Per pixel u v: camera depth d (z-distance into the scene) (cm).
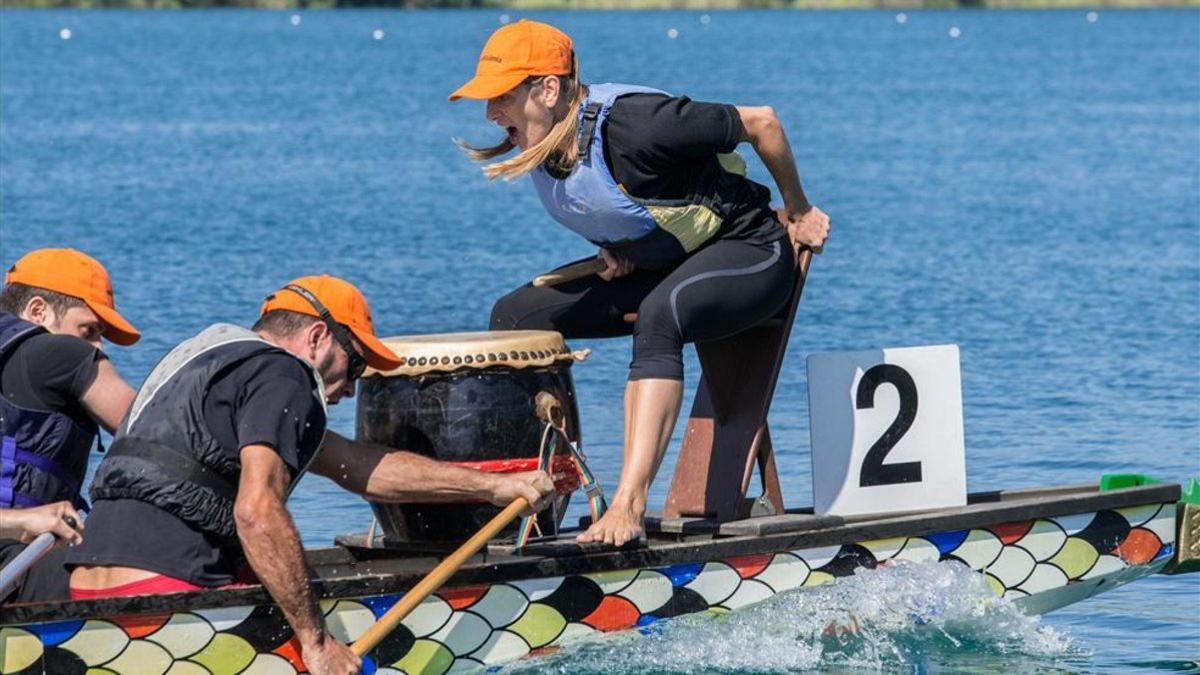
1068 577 2386
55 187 9125
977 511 2314
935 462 2364
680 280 2192
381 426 2159
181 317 5056
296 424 1852
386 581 1972
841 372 2309
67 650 1831
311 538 2930
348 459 2072
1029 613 2375
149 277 5928
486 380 2141
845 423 2314
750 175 9938
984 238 7381
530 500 2042
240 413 1862
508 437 2144
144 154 11188
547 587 2075
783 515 2339
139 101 16075
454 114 15012
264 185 9438
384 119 14462
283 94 17325
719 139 2161
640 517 2128
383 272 6219
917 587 2284
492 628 2050
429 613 2014
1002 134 13488
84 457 2059
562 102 2184
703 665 2173
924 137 13188
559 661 2095
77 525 1883
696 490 2375
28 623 1809
